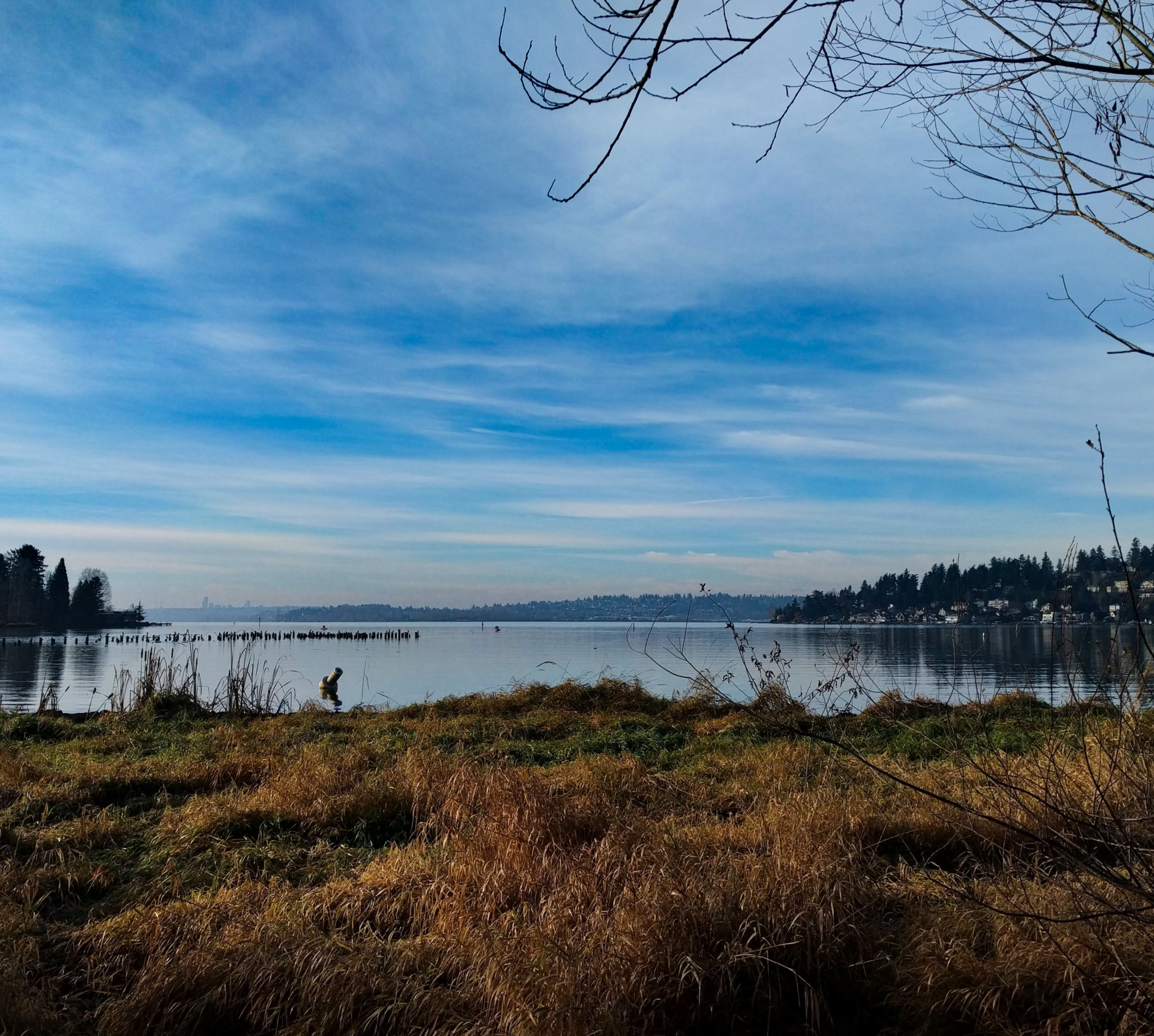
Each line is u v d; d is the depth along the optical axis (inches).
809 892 163.3
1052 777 169.2
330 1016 141.9
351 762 322.3
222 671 1148.5
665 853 184.1
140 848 244.5
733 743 396.5
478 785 245.6
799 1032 139.9
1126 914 115.0
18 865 220.5
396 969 153.5
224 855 230.1
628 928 152.4
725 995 142.2
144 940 172.7
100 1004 155.7
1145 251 91.1
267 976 152.4
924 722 350.6
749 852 192.5
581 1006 134.1
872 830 217.5
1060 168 95.9
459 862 194.4
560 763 364.2
